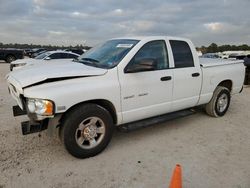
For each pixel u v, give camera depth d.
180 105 4.81
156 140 4.43
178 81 4.61
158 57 4.38
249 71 11.59
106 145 3.88
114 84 3.75
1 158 3.62
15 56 24.48
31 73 3.69
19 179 3.12
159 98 4.38
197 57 5.06
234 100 7.95
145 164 3.56
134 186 3.03
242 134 4.80
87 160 3.65
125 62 3.90
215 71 5.42
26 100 3.44
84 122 3.60
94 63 4.16
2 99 7.27
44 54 14.15
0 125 4.96
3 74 14.25
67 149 3.51
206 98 5.38
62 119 3.50
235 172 3.39
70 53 14.32
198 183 3.11
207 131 4.93
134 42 4.22
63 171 3.33
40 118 3.31
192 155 3.87
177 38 4.75
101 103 3.86
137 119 4.21
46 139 4.31
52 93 3.22
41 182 3.07
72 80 3.50
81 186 3.02
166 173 3.33
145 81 4.10
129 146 4.15
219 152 3.99
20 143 4.14
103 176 3.23
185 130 4.96
